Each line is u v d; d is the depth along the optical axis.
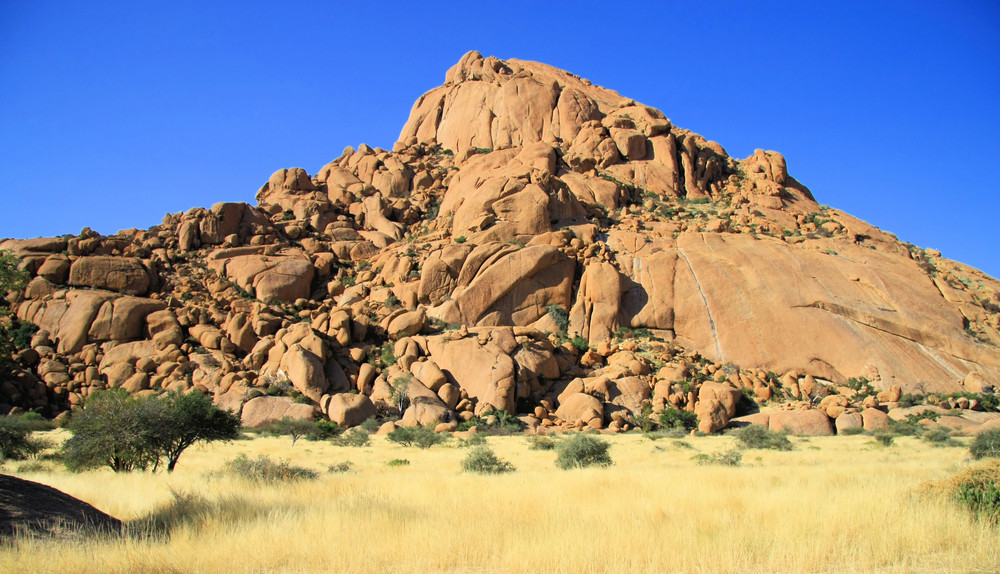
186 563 9.20
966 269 79.00
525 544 9.70
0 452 27.84
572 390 56.03
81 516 11.06
